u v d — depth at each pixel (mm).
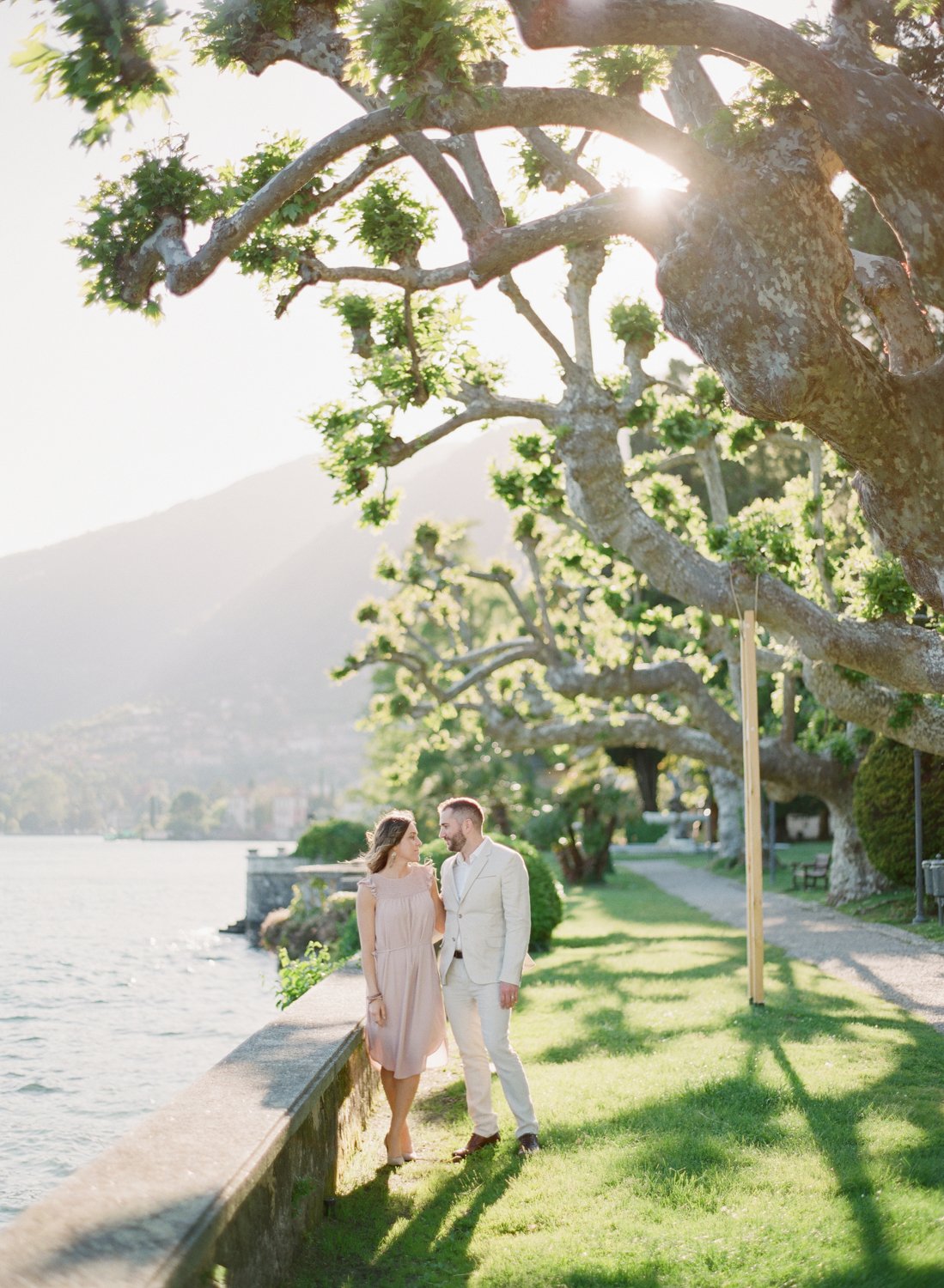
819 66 6141
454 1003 6590
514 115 6426
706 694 21047
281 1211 4652
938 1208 4992
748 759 11141
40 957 30438
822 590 14039
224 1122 4227
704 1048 8945
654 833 68000
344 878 29719
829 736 23344
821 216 6598
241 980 25828
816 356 6477
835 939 16938
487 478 17938
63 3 6180
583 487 12875
